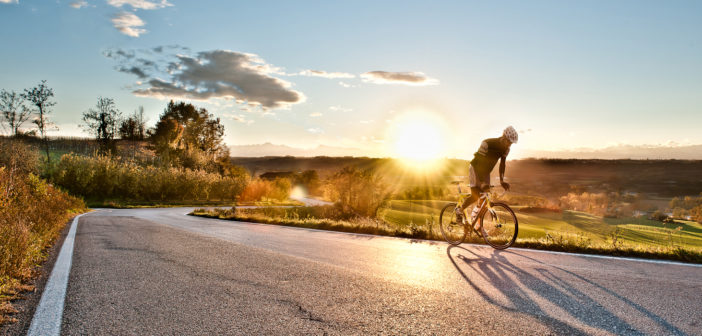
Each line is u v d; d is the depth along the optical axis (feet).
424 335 7.64
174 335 7.67
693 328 7.98
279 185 261.85
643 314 8.82
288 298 10.20
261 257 16.44
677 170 653.30
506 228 17.80
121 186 151.53
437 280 12.06
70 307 9.55
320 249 18.89
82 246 21.07
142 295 10.57
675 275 12.73
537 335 7.61
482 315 8.80
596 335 7.61
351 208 98.22
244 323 8.34
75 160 144.46
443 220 21.70
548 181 491.72
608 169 649.20
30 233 18.49
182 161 266.57
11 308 9.43
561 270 13.43
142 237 25.23
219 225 40.27
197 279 12.37
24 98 138.92
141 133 297.12
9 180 29.99
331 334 7.69
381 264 14.75
